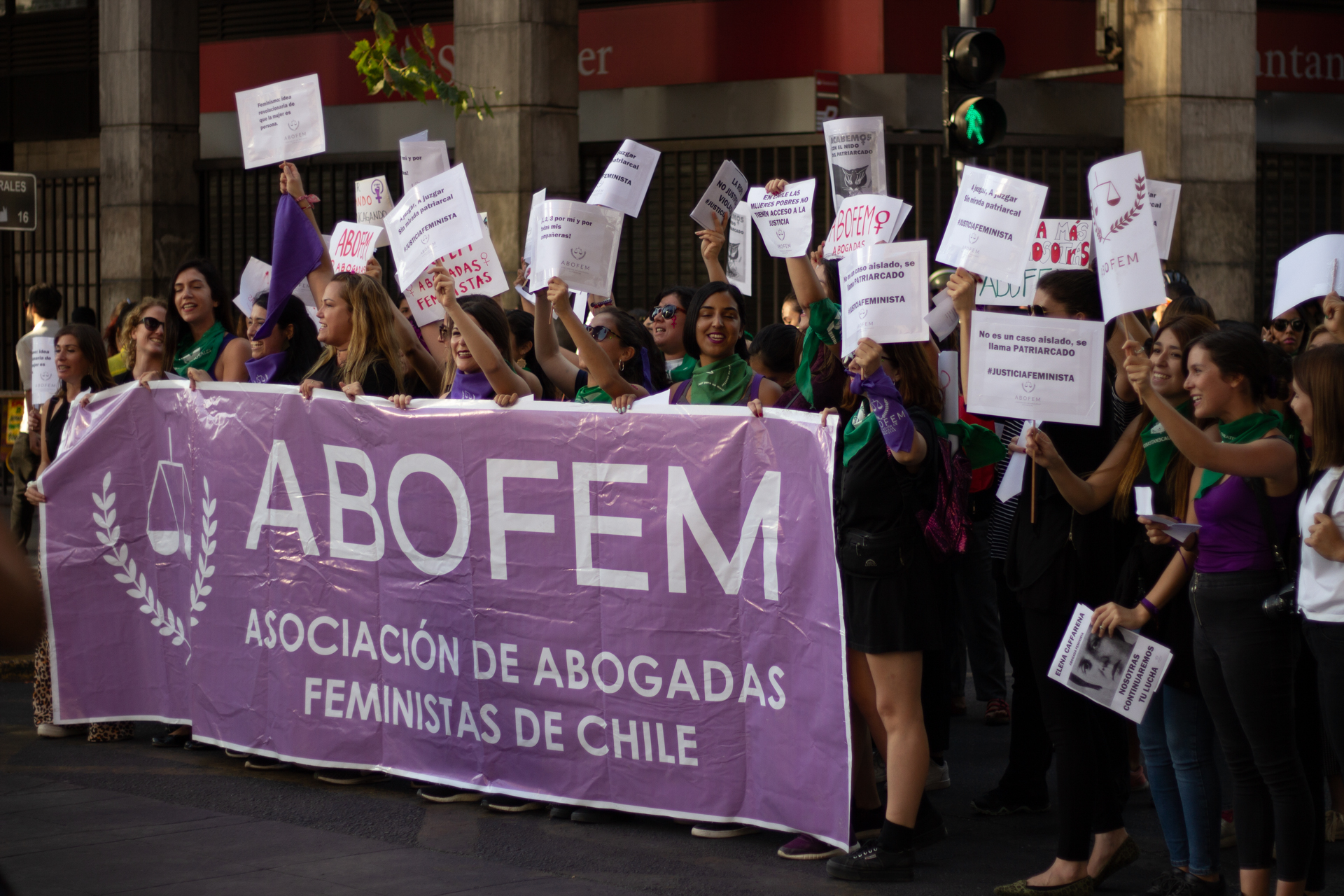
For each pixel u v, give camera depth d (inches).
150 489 249.4
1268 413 163.5
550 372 248.7
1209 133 426.6
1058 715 177.6
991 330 170.4
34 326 412.2
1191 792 173.9
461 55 444.1
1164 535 166.9
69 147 598.5
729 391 207.5
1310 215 505.0
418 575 217.0
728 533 190.9
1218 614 160.1
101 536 252.4
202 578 241.3
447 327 235.3
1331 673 150.4
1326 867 191.9
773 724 188.7
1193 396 164.9
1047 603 177.2
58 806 216.5
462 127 445.1
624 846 195.9
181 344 271.9
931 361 183.0
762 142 472.1
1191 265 427.5
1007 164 468.4
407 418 216.2
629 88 493.0
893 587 176.4
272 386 231.0
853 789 194.5
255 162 259.1
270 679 233.3
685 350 250.8
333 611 226.1
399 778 232.1
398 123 526.3
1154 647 167.3
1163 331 176.4
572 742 204.7
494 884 180.1
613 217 222.4
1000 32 465.4
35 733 265.7
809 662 184.2
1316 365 149.6
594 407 199.9
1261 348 162.6
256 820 209.0
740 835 200.2
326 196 529.7
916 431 174.2
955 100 310.2
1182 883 175.3
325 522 226.2
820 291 208.1
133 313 299.1
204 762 243.1
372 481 220.5
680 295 251.3
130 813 212.2
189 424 242.5
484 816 210.8
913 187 463.5
